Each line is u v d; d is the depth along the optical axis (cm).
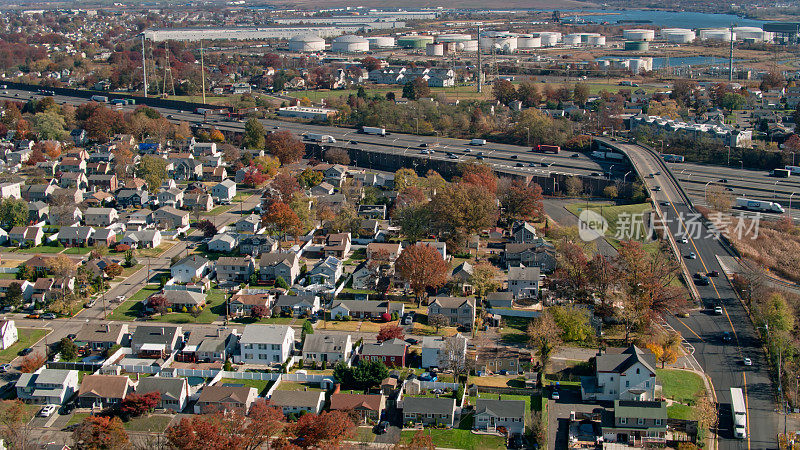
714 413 12031
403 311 15425
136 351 13825
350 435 11231
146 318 15238
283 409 11881
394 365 13425
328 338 13688
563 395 12500
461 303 15000
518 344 14225
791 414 12144
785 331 13988
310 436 10781
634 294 15112
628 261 15800
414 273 15812
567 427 11681
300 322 15125
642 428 11450
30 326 14900
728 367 13525
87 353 13888
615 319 15062
